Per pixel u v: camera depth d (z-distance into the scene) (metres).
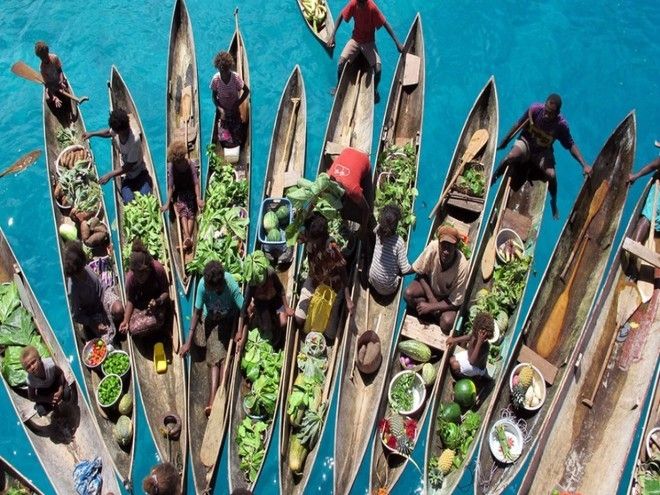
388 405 8.13
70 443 8.11
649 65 10.80
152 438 8.04
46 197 9.77
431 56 10.88
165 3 11.30
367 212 8.32
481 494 7.66
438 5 11.20
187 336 8.80
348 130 10.01
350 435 7.98
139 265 7.79
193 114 10.08
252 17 11.09
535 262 9.31
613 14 11.16
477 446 7.77
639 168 10.03
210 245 8.73
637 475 7.82
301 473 7.80
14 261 8.85
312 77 10.70
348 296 8.30
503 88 10.68
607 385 8.51
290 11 11.13
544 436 7.76
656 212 9.21
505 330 8.50
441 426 7.89
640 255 8.73
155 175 9.55
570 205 9.68
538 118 8.96
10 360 8.34
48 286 9.23
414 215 9.38
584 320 8.72
